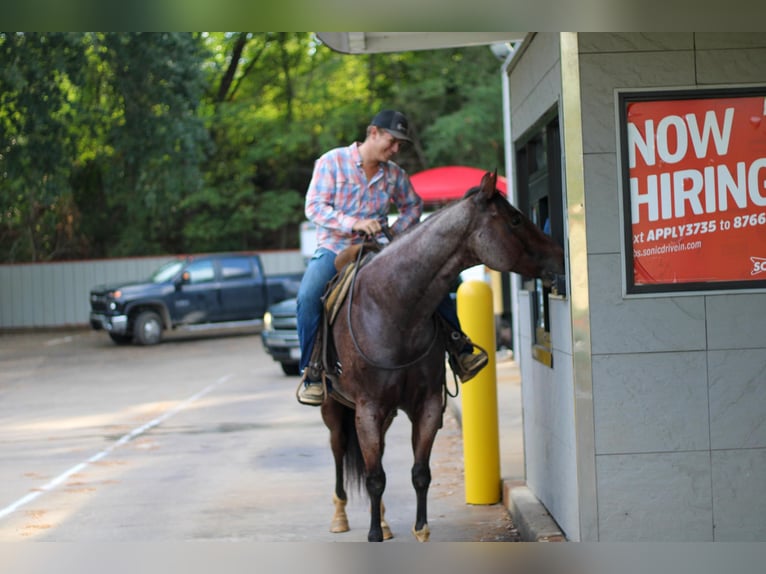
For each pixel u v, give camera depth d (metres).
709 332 5.27
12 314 33.16
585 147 5.23
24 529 7.44
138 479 9.32
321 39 7.26
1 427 13.19
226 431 12.03
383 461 9.63
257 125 37.34
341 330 5.75
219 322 26.56
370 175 6.21
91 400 15.77
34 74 24.08
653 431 5.29
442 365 5.77
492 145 32.59
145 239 39.41
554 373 6.02
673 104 5.24
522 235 5.36
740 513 5.29
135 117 27.67
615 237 5.25
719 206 5.26
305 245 28.25
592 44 5.22
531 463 7.08
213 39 38.75
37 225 38.47
